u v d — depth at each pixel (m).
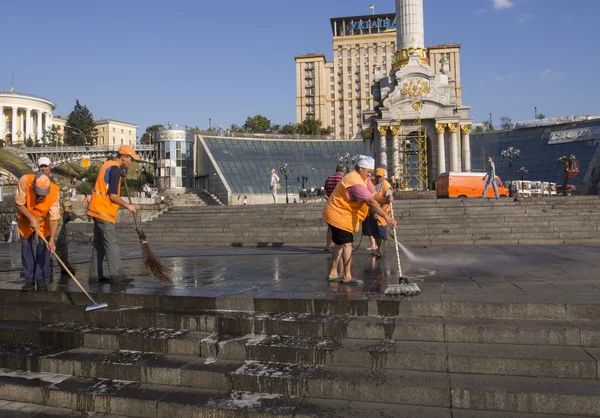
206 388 4.62
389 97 42.53
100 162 94.50
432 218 18.59
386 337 5.03
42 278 7.70
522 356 4.34
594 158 61.38
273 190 30.69
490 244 15.16
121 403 4.45
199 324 5.58
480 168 70.81
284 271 8.88
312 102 144.38
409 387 4.11
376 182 11.38
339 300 5.61
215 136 68.50
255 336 5.27
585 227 16.16
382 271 8.50
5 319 6.52
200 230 19.34
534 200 21.12
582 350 4.50
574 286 6.30
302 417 3.94
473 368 4.38
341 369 4.59
